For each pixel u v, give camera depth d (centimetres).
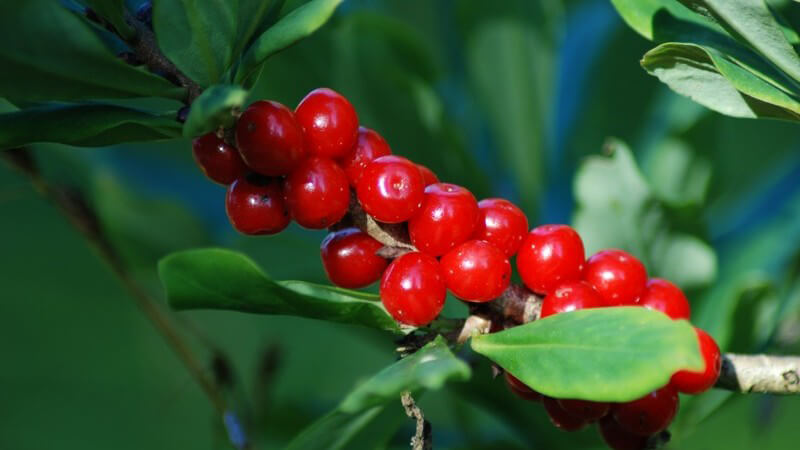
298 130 25
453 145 33
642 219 32
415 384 23
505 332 25
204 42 25
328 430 25
